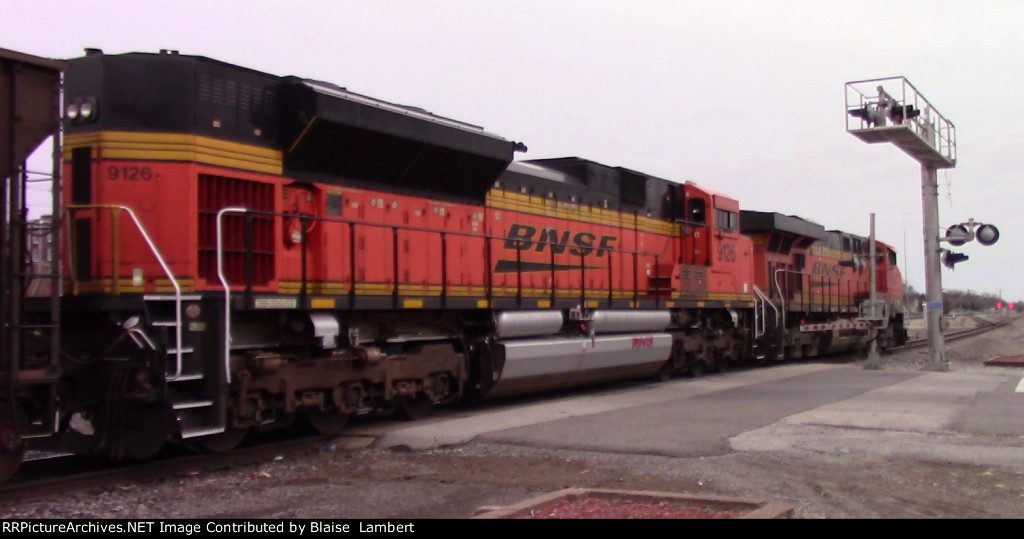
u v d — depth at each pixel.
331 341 11.01
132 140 9.48
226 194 10.02
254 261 10.27
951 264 20.73
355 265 11.62
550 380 15.38
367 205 11.98
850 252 31.92
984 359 24.89
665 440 10.24
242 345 10.13
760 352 23.22
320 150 11.09
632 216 18.48
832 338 27.52
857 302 31.61
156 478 8.78
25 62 7.61
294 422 11.62
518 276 14.61
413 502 7.67
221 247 9.60
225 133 10.05
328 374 10.97
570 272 16.25
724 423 11.48
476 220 14.04
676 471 8.65
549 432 10.96
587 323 16.25
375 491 8.14
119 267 9.30
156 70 9.59
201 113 9.77
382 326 12.37
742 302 21.77
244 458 9.74
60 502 7.80
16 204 7.60
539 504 6.78
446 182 13.38
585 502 6.99
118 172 9.45
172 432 8.78
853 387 16.02
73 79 9.70
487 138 13.77
